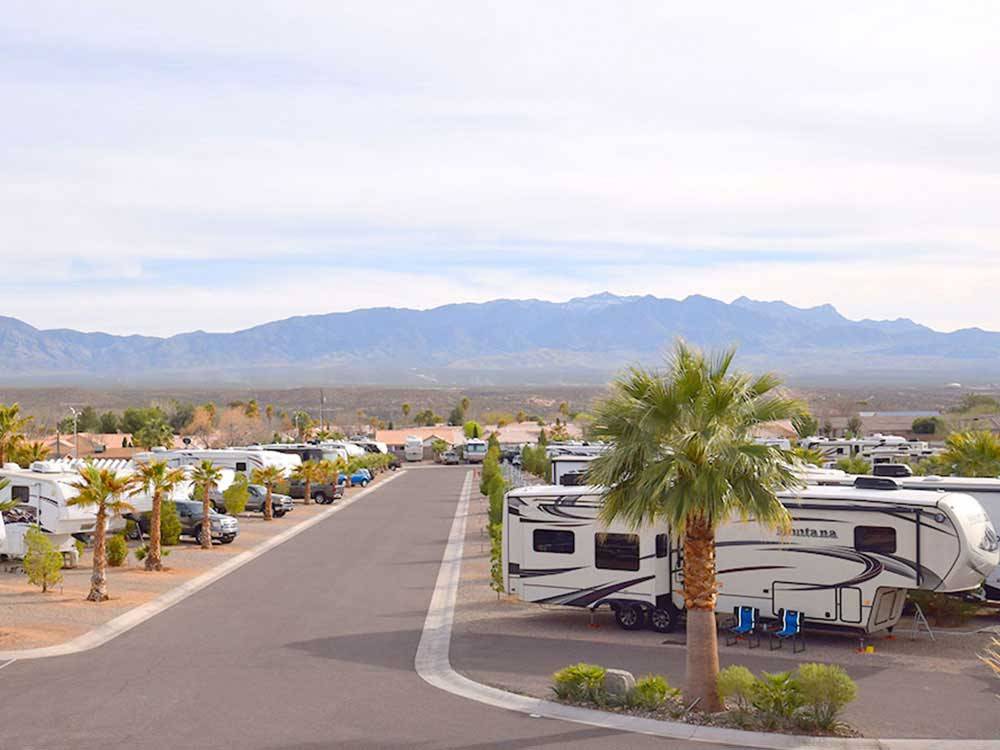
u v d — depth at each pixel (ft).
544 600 79.87
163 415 432.66
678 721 52.06
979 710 55.16
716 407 52.65
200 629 76.33
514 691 58.23
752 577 73.26
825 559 71.00
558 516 79.51
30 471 111.65
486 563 110.93
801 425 55.93
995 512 80.64
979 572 69.87
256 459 176.76
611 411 54.60
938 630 76.79
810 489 73.26
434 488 225.35
